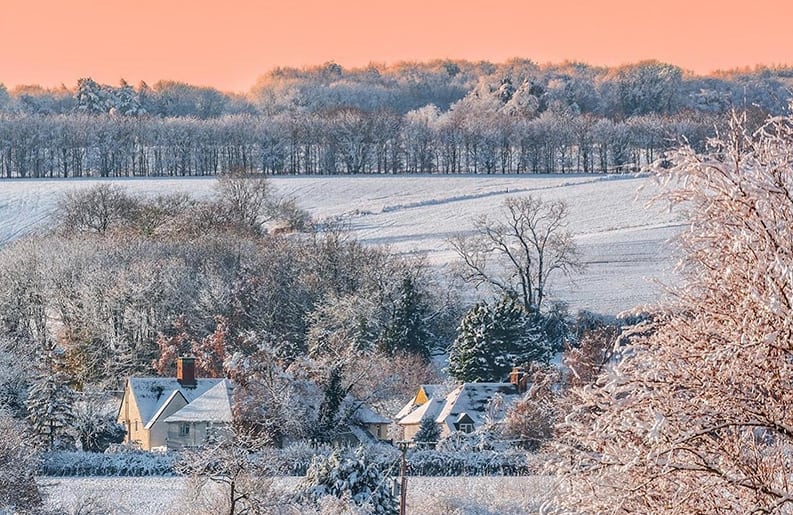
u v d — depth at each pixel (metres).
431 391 107.62
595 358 80.06
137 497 69.75
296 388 89.62
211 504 58.84
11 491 54.47
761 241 18.86
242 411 88.62
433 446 91.75
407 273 132.75
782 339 18.41
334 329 126.94
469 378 115.56
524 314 121.69
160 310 131.75
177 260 141.25
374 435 96.81
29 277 136.75
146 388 104.31
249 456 63.88
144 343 129.00
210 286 133.38
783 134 19.53
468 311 130.62
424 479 70.19
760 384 18.84
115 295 129.12
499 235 141.62
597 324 124.50
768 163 19.08
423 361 124.62
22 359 102.06
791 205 18.91
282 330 130.75
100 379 124.19
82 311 129.12
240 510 58.97
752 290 18.55
